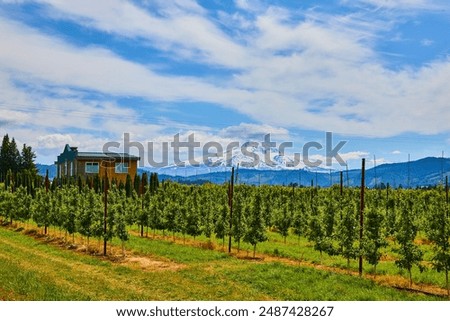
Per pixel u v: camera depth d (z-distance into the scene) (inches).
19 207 2488.9
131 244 1759.4
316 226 1617.9
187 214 1855.3
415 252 1039.6
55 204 2135.8
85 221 1696.6
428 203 2396.7
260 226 1501.0
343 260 1413.6
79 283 1025.5
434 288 1045.2
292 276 1081.4
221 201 2583.7
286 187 3454.7
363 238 1141.7
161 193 2527.1
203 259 1408.7
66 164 4402.1
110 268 1286.9
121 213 1651.1
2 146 5585.6
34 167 5703.7
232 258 1448.1
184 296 917.8
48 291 860.6
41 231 2256.4
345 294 915.4
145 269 1274.6
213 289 983.0
